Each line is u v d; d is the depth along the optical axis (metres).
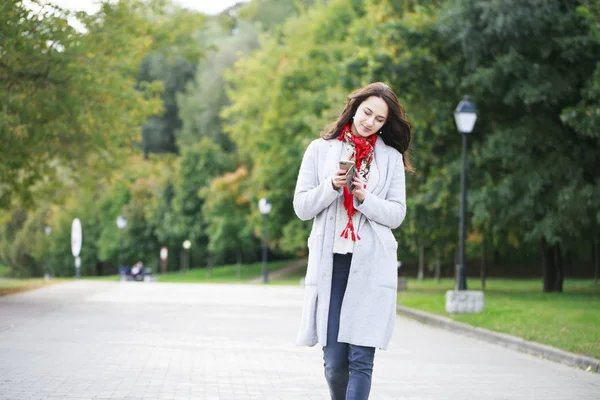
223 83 83.38
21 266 86.56
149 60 93.50
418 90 33.50
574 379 11.20
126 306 23.36
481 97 32.56
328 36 53.47
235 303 25.92
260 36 62.00
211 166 78.81
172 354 12.78
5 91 22.31
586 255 38.16
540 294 32.25
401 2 37.81
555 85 30.31
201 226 78.94
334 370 5.64
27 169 26.97
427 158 35.41
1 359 11.71
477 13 30.92
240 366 11.62
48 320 18.05
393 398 9.39
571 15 29.88
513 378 11.22
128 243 84.56
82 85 23.06
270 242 64.38
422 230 35.50
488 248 49.22
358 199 5.53
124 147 28.52
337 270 5.63
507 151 31.03
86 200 83.75
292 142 53.75
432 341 16.20
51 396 8.80
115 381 9.97
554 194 31.17
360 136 5.70
